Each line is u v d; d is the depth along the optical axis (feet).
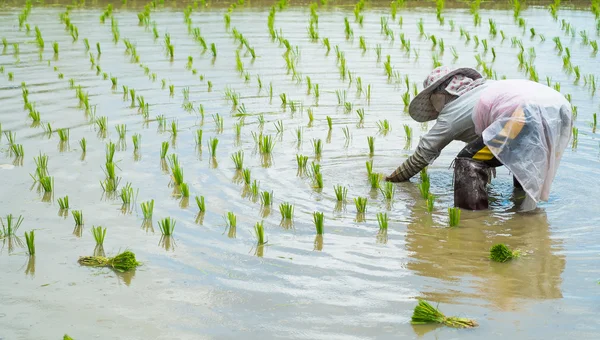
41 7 63.98
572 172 25.71
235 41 48.85
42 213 21.52
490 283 17.70
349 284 17.51
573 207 22.79
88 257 18.47
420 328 15.49
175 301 16.60
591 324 15.65
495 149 21.44
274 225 21.04
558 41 45.85
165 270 18.11
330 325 15.60
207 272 18.03
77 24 54.85
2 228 20.38
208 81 36.60
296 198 23.27
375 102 34.55
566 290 17.34
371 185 24.50
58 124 30.30
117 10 63.00
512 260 19.07
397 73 40.06
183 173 25.11
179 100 34.47
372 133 30.25
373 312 16.17
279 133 29.91
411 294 17.04
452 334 15.24
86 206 22.12
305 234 20.47
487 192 24.04
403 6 67.97
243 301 16.61
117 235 20.12
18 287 17.12
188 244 19.63
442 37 50.72
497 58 43.55
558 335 15.19
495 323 15.72
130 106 33.24
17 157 26.30
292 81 38.42
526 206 22.29
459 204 22.89
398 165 26.68
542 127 21.24
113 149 25.66
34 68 40.22
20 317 15.79
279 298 16.75
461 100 22.84
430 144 23.57
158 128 30.14
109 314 15.98
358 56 44.60
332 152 27.84
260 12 62.69
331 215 21.95
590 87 36.78
